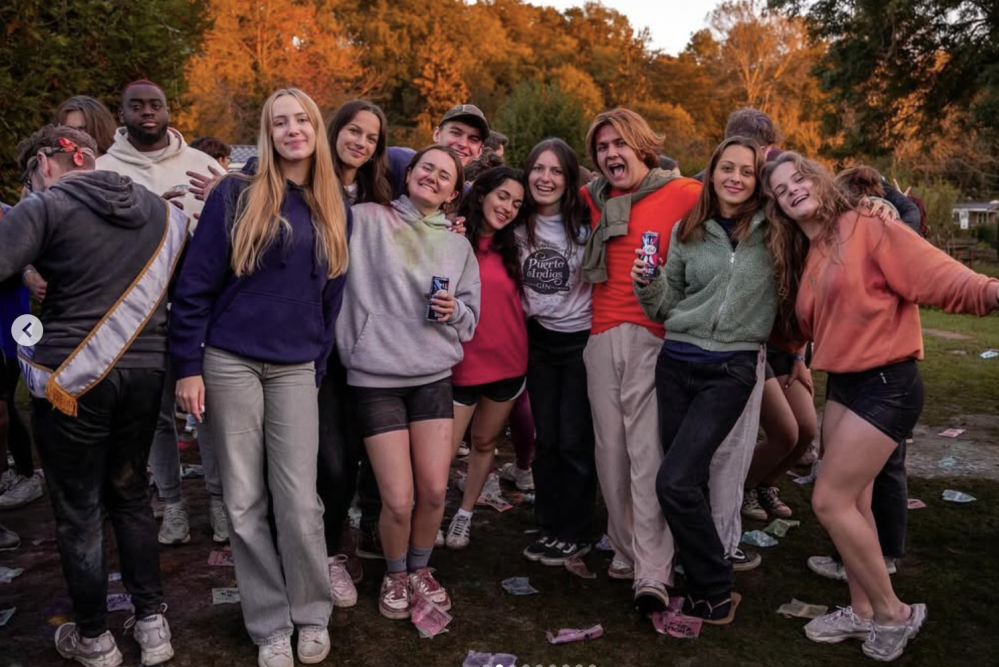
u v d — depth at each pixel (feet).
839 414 10.33
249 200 9.21
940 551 13.34
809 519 14.80
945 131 65.31
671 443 11.18
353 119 10.82
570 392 12.46
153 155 12.94
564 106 90.99
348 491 11.32
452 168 10.89
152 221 9.34
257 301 9.36
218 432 9.48
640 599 10.91
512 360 12.46
